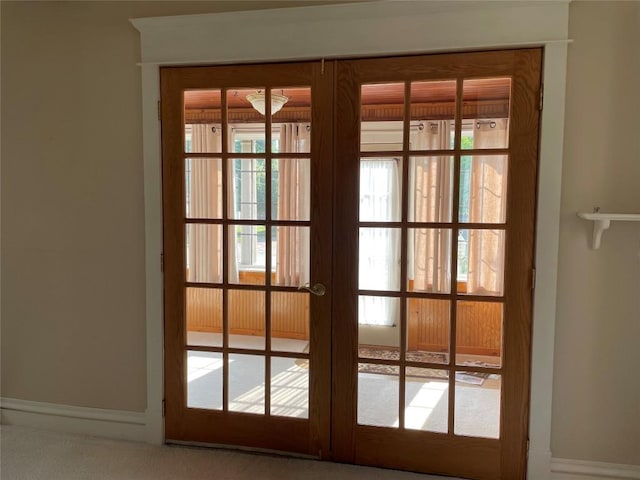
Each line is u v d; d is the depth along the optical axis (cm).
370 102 206
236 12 209
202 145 221
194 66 218
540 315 196
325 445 220
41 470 210
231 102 218
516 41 190
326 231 213
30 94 238
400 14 198
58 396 248
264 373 224
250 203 220
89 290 239
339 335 215
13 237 246
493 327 202
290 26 208
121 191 232
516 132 193
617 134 189
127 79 226
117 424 240
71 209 238
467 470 207
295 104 213
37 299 246
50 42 233
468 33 193
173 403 233
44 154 239
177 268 227
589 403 199
